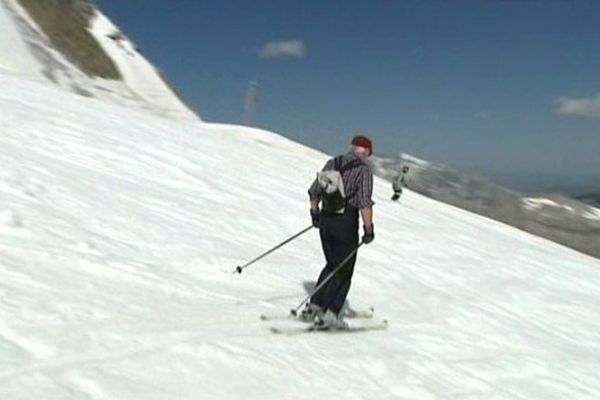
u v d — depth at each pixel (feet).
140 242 25.31
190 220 31.32
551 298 34.17
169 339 16.26
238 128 107.04
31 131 41.70
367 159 20.30
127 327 16.56
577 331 28.48
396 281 29.60
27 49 119.65
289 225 36.81
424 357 19.53
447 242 44.93
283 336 18.47
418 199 73.67
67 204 27.32
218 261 25.49
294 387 15.43
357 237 19.81
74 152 39.68
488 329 24.99
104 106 70.18
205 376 14.84
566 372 21.40
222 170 49.24
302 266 28.02
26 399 12.05
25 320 15.44
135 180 37.06
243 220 34.78
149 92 165.37
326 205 19.62
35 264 19.62
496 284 34.53
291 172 61.00
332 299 19.97
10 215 22.68
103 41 185.16
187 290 21.29
